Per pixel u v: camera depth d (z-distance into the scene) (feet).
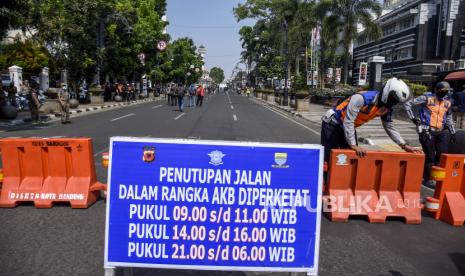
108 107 97.19
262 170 10.04
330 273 12.78
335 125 18.48
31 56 113.19
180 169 10.02
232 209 10.09
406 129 55.11
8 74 103.09
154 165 10.02
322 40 142.51
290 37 137.59
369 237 16.11
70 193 18.63
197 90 108.47
